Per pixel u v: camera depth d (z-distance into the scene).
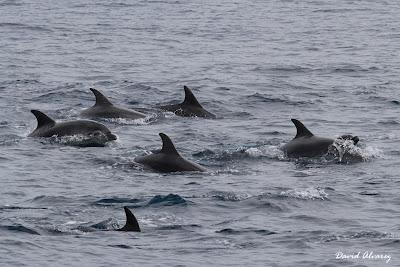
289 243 51.00
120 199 59.91
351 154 72.62
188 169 67.94
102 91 103.06
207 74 118.38
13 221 54.16
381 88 107.69
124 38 156.38
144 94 102.69
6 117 87.75
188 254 48.72
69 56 133.88
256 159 72.38
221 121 88.19
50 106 94.12
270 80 113.81
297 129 75.56
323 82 112.81
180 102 97.88
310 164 71.06
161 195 60.41
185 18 189.88
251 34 164.38
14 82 108.06
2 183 63.97
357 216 56.69
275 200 59.56
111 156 72.06
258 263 47.50
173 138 79.75
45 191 62.12
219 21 184.88
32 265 46.41
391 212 57.69
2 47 142.00
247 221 55.28
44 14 190.62
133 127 83.69
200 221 55.25
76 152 73.38
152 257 48.12
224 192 61.94
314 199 60.19
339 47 147.62
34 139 77.19
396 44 151.00
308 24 180.62
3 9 198.88
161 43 151.00
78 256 47.88
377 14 198.25
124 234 51.91
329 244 50.84
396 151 75.19
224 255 48.75
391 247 50.16
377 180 65.94
